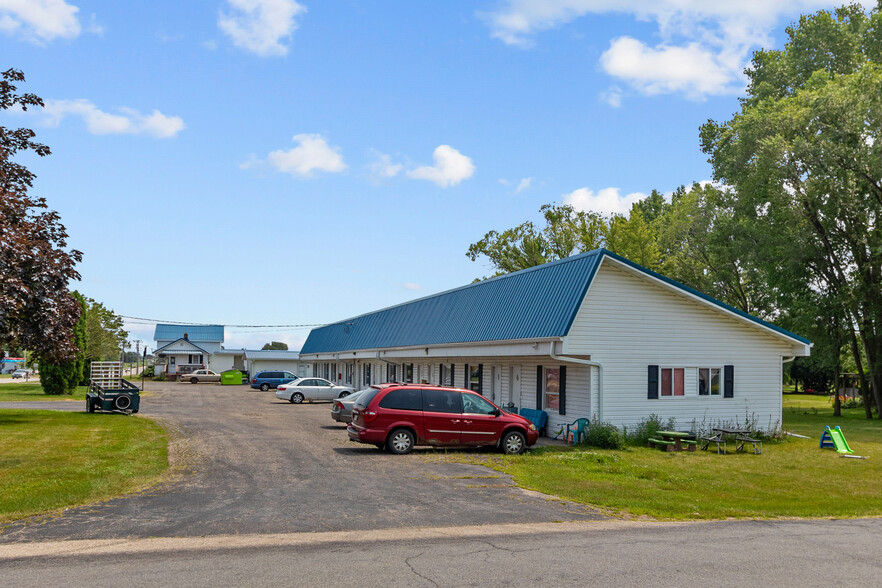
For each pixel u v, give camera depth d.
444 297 33.41
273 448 19.09
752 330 24.69
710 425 23.67
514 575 7.56
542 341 22.14
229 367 87.75
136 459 16.47
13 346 24.31
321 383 42.53
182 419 28.16
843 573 7.97
